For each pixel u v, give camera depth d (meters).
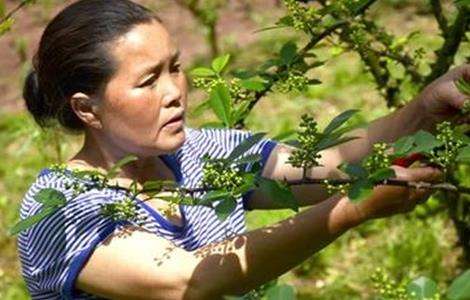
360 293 6.42
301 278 6.67
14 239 7.14
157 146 3.17
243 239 2.92
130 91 3.12
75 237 3.11
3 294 6.59
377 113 8.39
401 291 2.33
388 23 9.96
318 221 2.83
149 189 2.79
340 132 2.69
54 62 3.19
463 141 2.68
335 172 3.44
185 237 3.26
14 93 9.47
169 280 2.98
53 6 10.86
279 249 2.87
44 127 3.42
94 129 3.28
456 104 3.12
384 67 4.43
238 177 2.63
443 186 2.73
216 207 2.59
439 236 6.59
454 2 3.04
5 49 10.30
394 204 2.79
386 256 6.64
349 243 6.86
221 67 3.57
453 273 6.30
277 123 8.44
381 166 2.58
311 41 3.48
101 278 3.08
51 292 3.25
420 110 3.22
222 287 2.93
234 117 3.43
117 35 3.11
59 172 2.86
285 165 3.51
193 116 3.55
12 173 7.97
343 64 9.23
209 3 9.65
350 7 3.40
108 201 3.14
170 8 10.96
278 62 3.44
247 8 10.86
